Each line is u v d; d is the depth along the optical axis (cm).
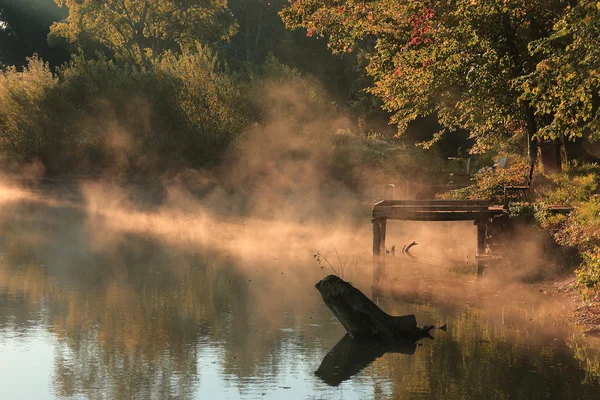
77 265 3306
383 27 3844
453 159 6562
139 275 3056
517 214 2838
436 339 2002
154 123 7906
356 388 1639
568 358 1805
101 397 1605
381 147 7406
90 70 8331
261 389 1652
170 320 2283
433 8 3544
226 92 7581
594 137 2138
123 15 11306
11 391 1642
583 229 2503
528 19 3491
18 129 8581
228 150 7494
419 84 3938
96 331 2159
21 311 2408
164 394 1612
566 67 2055
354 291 2059
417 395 1583
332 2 4059
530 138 3684
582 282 2058
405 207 2869
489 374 1705
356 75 10456
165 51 11900
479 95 3631
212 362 1844
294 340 2047
